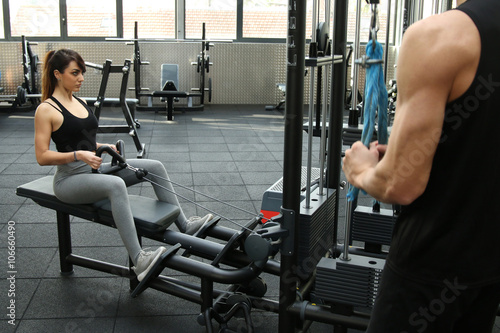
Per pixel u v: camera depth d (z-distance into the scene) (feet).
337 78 6.80
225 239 7.48
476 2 2.88
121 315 7.09
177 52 26.89
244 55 27.25
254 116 24.03
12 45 25.64
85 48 26.37
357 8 5.41
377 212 7.07
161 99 25.86
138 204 7.49
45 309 7.15
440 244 3.08
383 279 3.39
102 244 9.37
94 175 7.15
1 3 25.82
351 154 3.58
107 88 26.84
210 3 26.94
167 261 6.61
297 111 5.22
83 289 7.75
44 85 7.55
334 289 5.49
